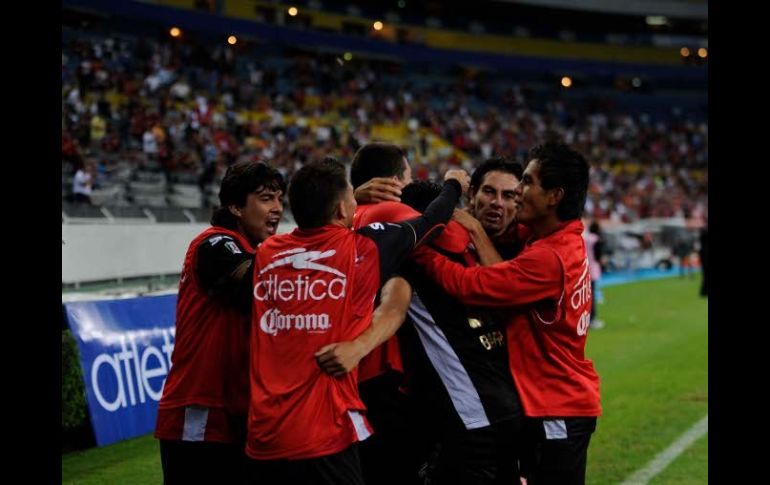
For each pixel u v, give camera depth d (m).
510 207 6.30
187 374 6.23
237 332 6.20
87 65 40.72
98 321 11.59
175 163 35.59
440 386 5.82
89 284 23.14
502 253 6.46
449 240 5.87
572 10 77.31
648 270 50.03
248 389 6.23
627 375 17.08
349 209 5.53
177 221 28.11
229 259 5.83
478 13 76.88
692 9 76.94
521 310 5.74
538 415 5.67
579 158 5.83
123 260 24.30
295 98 55.28
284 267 5.37
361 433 5.35
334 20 69.12
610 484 10.06
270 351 5.30
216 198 34.25
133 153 35.44
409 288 5.78
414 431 6.19
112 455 10.91
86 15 50.25
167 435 6.27
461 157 60.25
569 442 5.68
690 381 16.34
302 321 5.27
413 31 73.81
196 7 58.28
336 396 5.26
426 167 52.38
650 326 24.78
